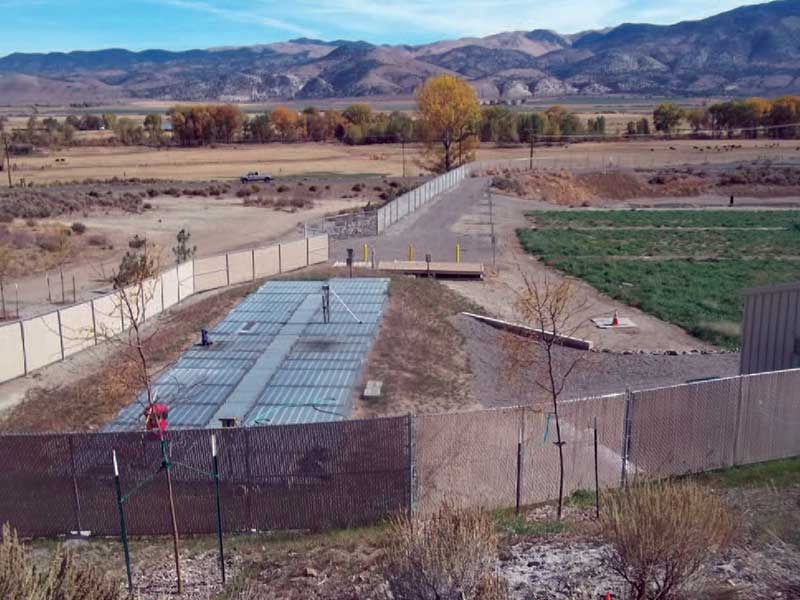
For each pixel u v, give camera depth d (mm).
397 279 36062
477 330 29688
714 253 49031
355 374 23516
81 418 20594
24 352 24422
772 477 14969
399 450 13961
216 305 31969
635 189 89500
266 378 22984
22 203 62250
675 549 8258
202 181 90875
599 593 9133
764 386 16141
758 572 9016
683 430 15766
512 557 10711
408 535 8523
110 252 45719
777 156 115188
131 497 13930
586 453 15203
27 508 13961
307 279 36281
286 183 87375
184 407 20781
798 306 19734
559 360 26547
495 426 14648
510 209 69688
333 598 10258
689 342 29406
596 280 40188
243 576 11570
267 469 13930
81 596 8102
